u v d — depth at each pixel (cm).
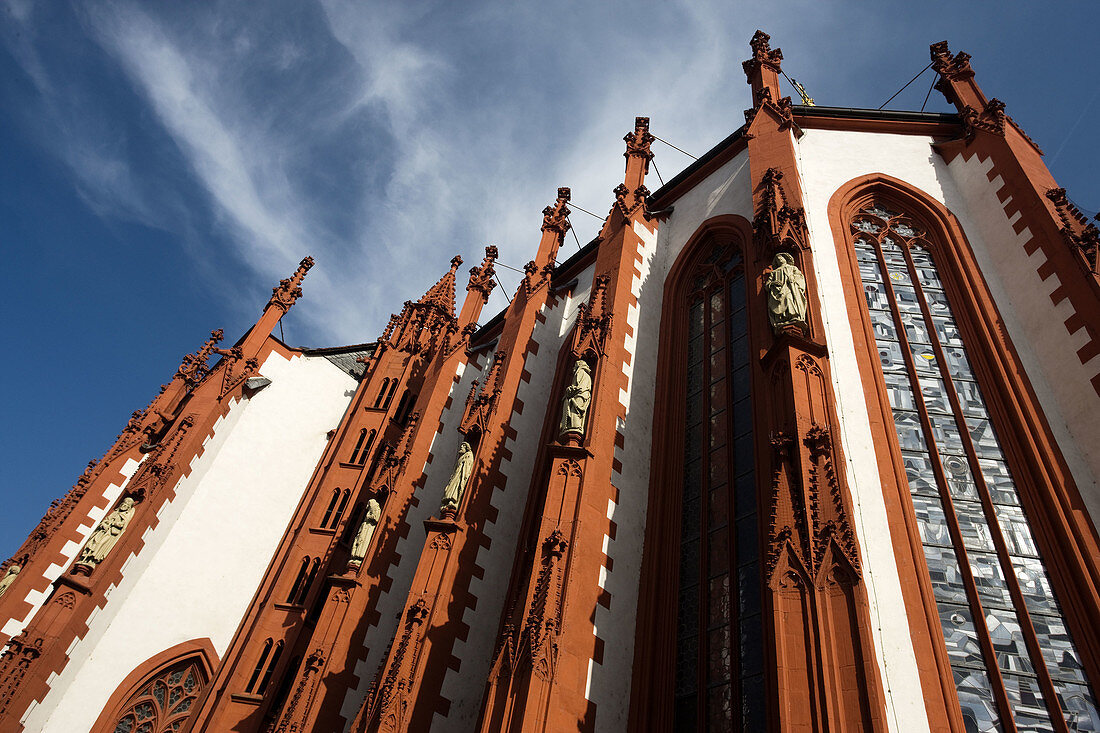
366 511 2484
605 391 1814
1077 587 1309
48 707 2562
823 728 980
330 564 2723
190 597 3041
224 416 3434
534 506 2061
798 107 2339
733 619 1449
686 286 2305
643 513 1755
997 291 1806
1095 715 1179
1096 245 1641
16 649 2434
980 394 1639
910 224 2041
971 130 2103
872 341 1705
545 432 2330
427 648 1705
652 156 2756
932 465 1506
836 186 2091
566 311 2781
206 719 2431
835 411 1350
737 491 1648
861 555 1307
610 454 1738
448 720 1666
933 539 1391
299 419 3691
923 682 1166
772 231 1641
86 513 3195
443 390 2780
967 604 1306
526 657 1312
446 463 2656
